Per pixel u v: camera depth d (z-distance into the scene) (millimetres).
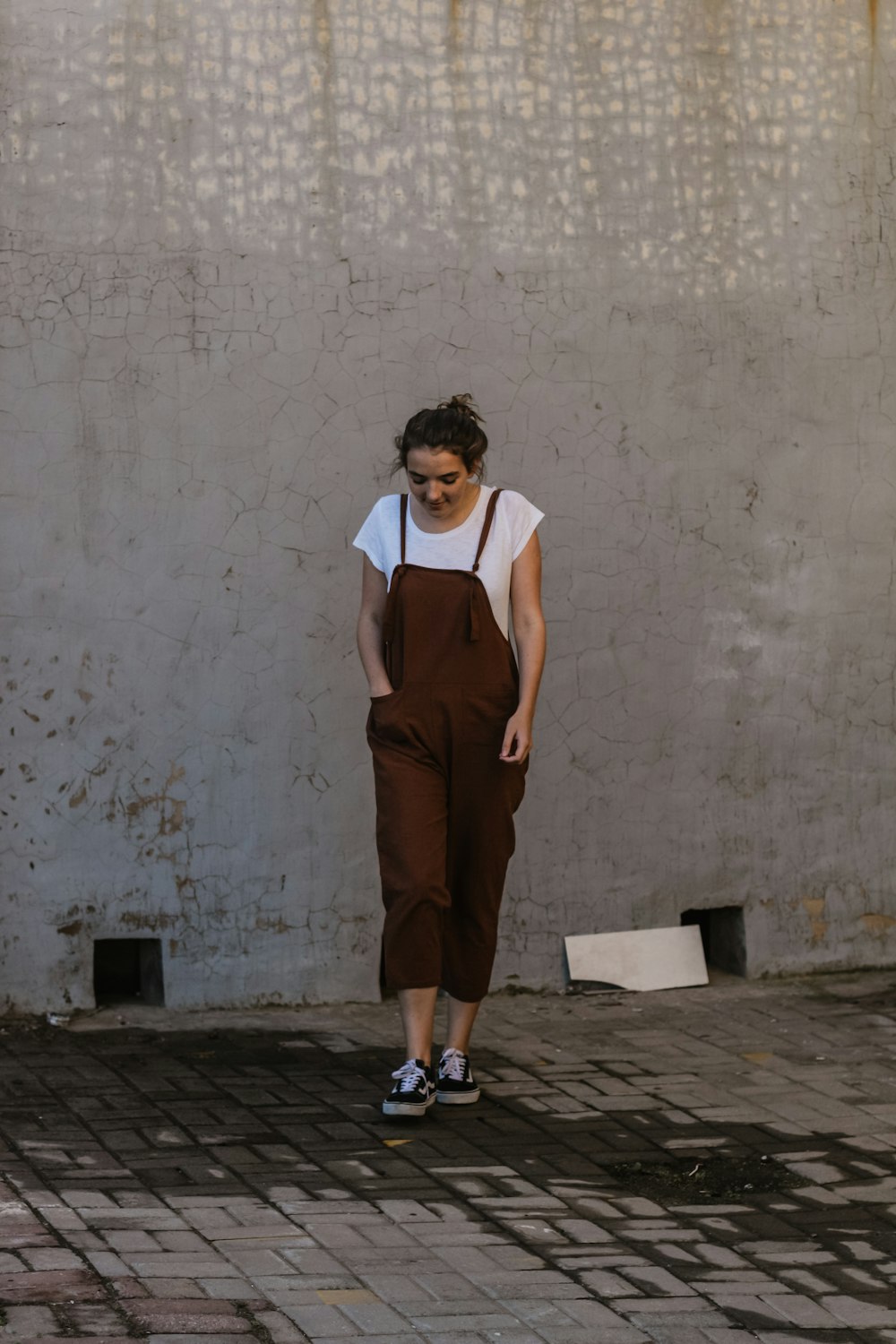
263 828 5812
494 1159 4438
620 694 6109
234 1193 4082
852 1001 6066
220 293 5688
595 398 6043
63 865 5668
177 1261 3584
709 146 6129
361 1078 5137
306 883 5863
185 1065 5207
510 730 4645
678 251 6105
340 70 5766
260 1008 5844
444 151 5871
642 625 6121
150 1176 4188
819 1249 3854
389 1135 4605
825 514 6297
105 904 5707
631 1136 4652
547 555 6027
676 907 6223
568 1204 4113
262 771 5797
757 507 6223
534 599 4750
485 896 4840
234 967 5820
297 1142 4512
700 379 6145
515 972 6074
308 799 5844
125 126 5602
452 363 5906
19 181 5527
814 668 6316
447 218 5879
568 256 5996
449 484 4594
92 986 5719
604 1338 3324
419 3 5828
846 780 6375
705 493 6164
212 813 5770
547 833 6070
